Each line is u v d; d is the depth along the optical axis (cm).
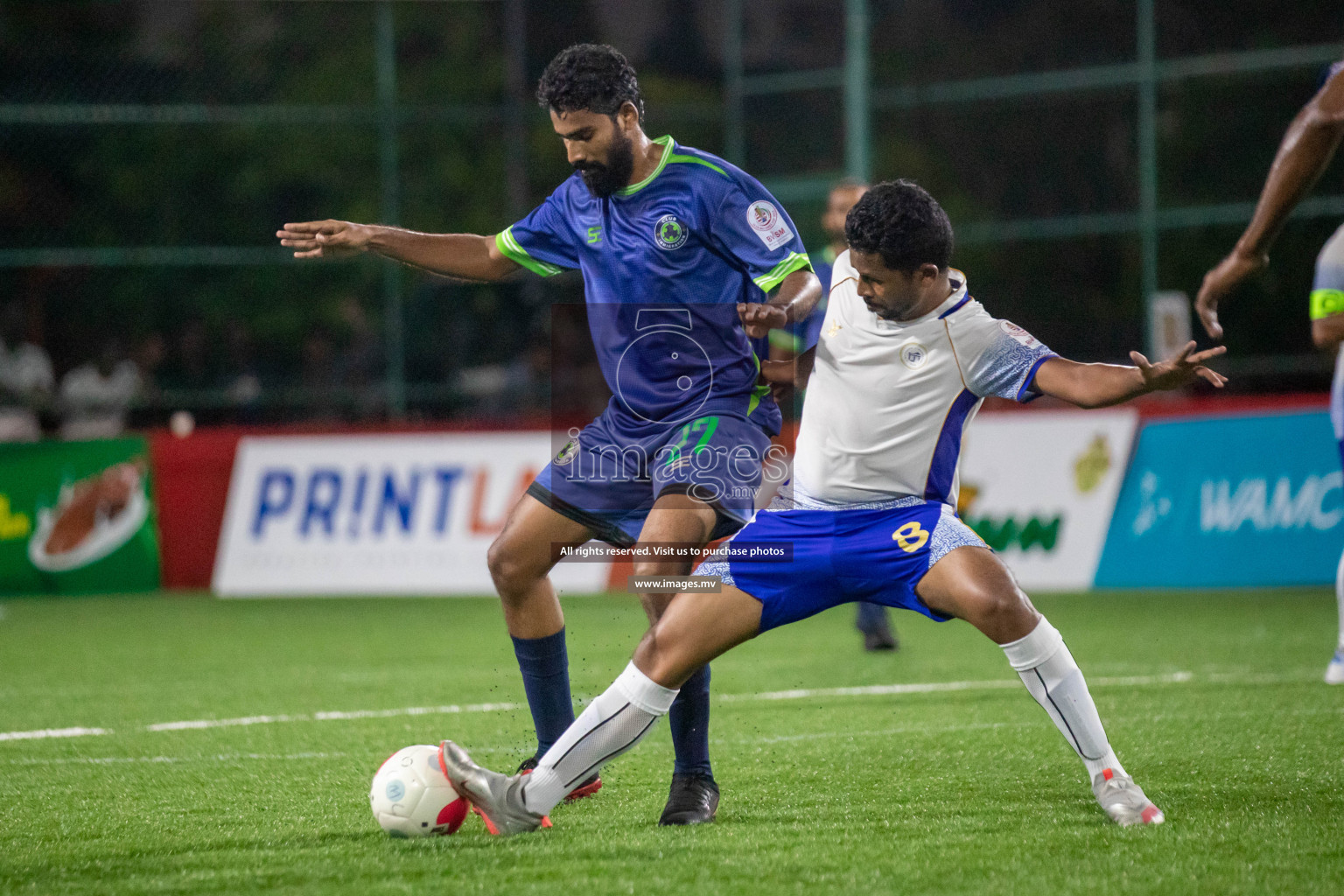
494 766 1645
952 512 1273
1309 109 1412
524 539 1386
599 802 1400
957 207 5081
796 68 5638
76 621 3347
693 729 1317
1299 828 1230
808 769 1560
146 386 4600
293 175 5375
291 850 1209
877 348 1250
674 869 1120
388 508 3878
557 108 1338
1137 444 3669
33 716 2047
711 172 1363
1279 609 3186
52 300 4959
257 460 3978
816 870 1112
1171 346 4153
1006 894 1041
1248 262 1467
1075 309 4909
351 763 1647
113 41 5538
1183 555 3594
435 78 5650
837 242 2366
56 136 5341
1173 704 1972
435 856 1177
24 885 1109
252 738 1833
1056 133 5003
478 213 5412
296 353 5022
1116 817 1253
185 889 1090
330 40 5575
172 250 4159
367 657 2692
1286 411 3581
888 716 1931
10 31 5472
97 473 3950
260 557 3919
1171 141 4847
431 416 4369
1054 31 5550
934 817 1302
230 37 5519
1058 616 3177
